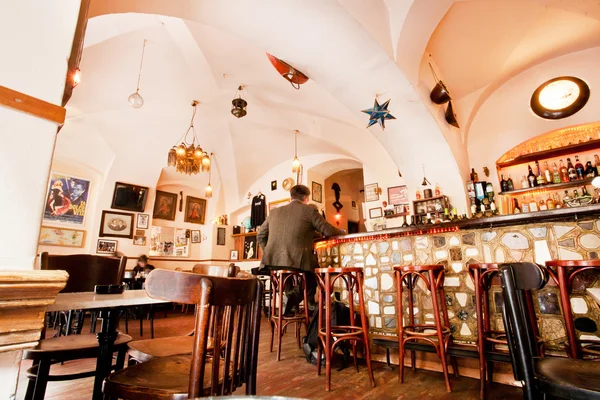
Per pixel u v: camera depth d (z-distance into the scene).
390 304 3.21
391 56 3.44
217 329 1.03
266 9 2.95
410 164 5.22
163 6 2.86
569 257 2.35
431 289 2.46
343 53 3.48
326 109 5.51
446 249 2.93
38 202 0.71
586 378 1.11
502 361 2.24
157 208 8.74
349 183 10.62
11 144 0.69
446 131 4.67
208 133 7.75
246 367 1.24
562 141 4.80
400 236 3.22
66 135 6.83
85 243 7.20
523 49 4.36
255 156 8.62
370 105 4.30
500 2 3.52
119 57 5.00
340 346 2.98
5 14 0.72
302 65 3.74
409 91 3.93
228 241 9.69
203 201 9.83
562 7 3.61
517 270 1.35
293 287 3.54
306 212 3.26
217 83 5.25
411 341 2.77
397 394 2.27
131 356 1.71
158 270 0.99
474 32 3.95
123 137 7.43
